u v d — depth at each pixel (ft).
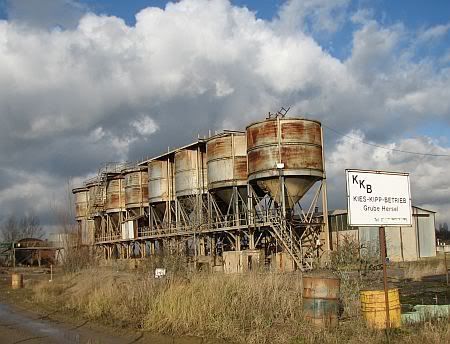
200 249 180.65
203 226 177.47
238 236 160.35
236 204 166.71
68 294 100.94
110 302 71.36
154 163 218.79
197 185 190.90
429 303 64.90
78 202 303.07
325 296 48.47
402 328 45.78
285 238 140.15
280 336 45.85
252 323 51.29
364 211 42.63
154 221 223.10
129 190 245.24
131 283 77.77
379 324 45.65
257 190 161.48
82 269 169.27
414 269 110.73
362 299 47.03
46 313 81.35
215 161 171.63
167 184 214.28
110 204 268.21
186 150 195.62
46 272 235.20
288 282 62.18
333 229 173.27
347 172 42.37
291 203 148.46
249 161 152.97
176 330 54.29
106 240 265.75
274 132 146.61
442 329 41.81
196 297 57.52
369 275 71.82
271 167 145.48
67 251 184.03
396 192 44.37
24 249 337.31
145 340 52.01
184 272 82.99
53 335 59.41
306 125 146.92
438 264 131.75
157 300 60.64
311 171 145.28
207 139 180.34
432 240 187.42
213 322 52.75
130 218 238.07
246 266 100.99
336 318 48.49
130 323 60.49
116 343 51.78
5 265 337.72
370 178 43.27
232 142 169.27
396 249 173.88
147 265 123.65
